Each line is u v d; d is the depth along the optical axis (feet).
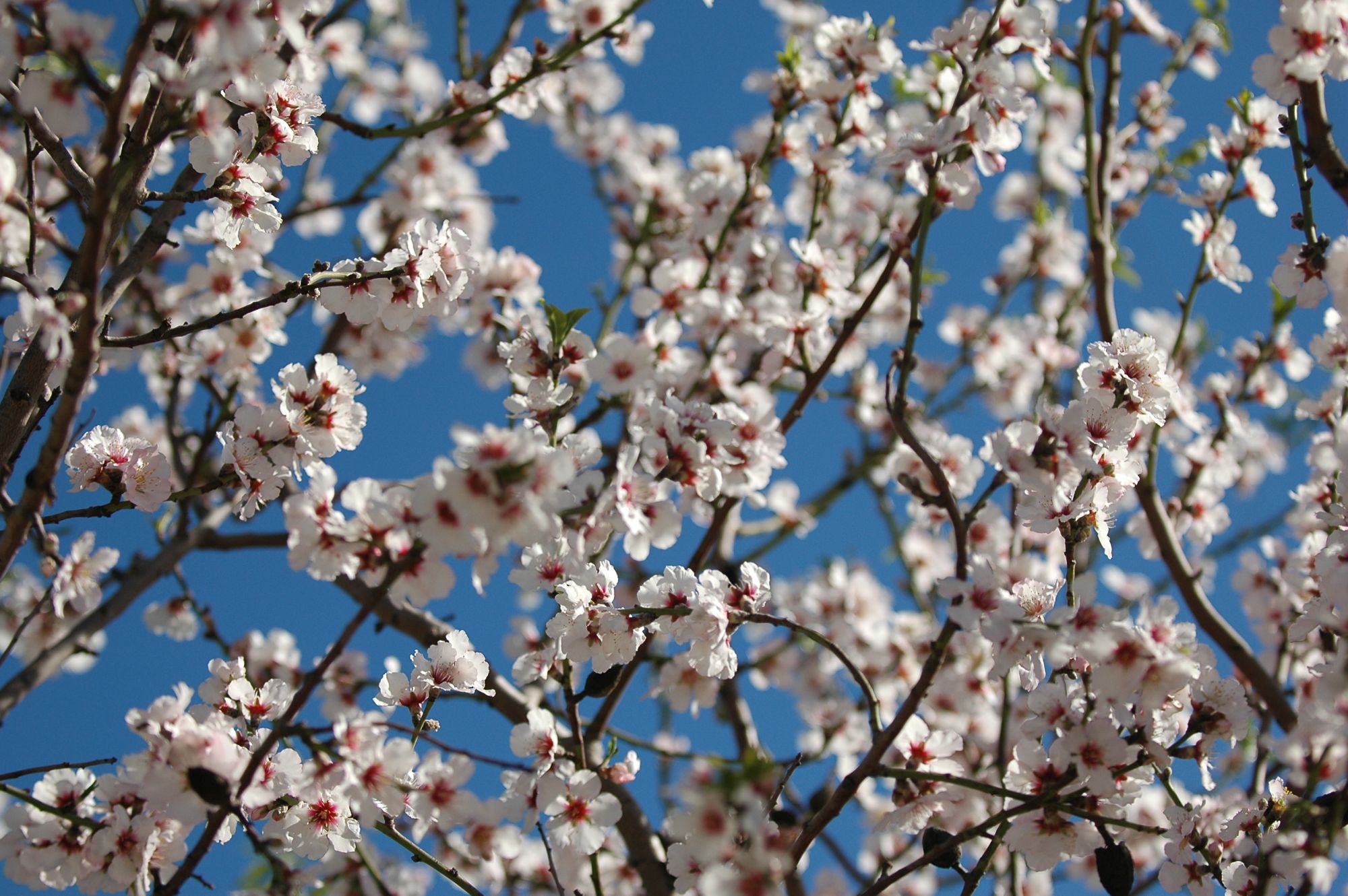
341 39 21.94
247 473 10.94
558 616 11.00
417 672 11.37
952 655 19.84
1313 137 11.19
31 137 12.03
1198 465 17.94
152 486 11.14
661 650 18.93
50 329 8.61
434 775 10.85
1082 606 9.81
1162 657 9.49
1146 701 9.61
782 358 16.11
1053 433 9.99
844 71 16.53
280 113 11.37
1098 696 9.61
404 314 11.35
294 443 11.01
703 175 18.97
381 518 8.90
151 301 17.43
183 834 10.38
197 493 10.99
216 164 10.79
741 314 17.48
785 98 16.89
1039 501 10.59
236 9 7.89
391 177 21.89
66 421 8.80
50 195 16.80
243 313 10.59
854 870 19.16
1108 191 16.20
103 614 15.30
